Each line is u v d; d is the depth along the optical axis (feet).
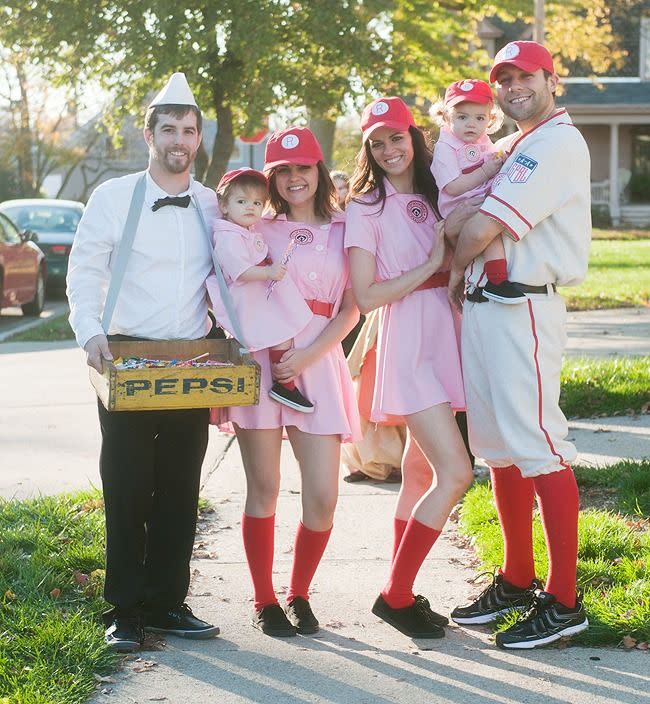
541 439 14.38
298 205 15.38
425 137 15.75
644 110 130.41
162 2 54.85
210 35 54.44
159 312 14.58
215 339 14.85
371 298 15.01
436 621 15.34
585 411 28.35
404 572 14.96
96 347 14.01
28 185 156.46
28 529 18.99
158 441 15.05
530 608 14.70
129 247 14.43
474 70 69.82
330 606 16.30
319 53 59.93
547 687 13.25
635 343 40.19
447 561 18.17
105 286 14.83
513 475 15.35
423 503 14.83
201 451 15.14
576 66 133.49
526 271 14.35
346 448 22.97
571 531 14.43
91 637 14.35
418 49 66.54
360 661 14.21
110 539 14.78
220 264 14.71
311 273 15.15
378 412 15.31
